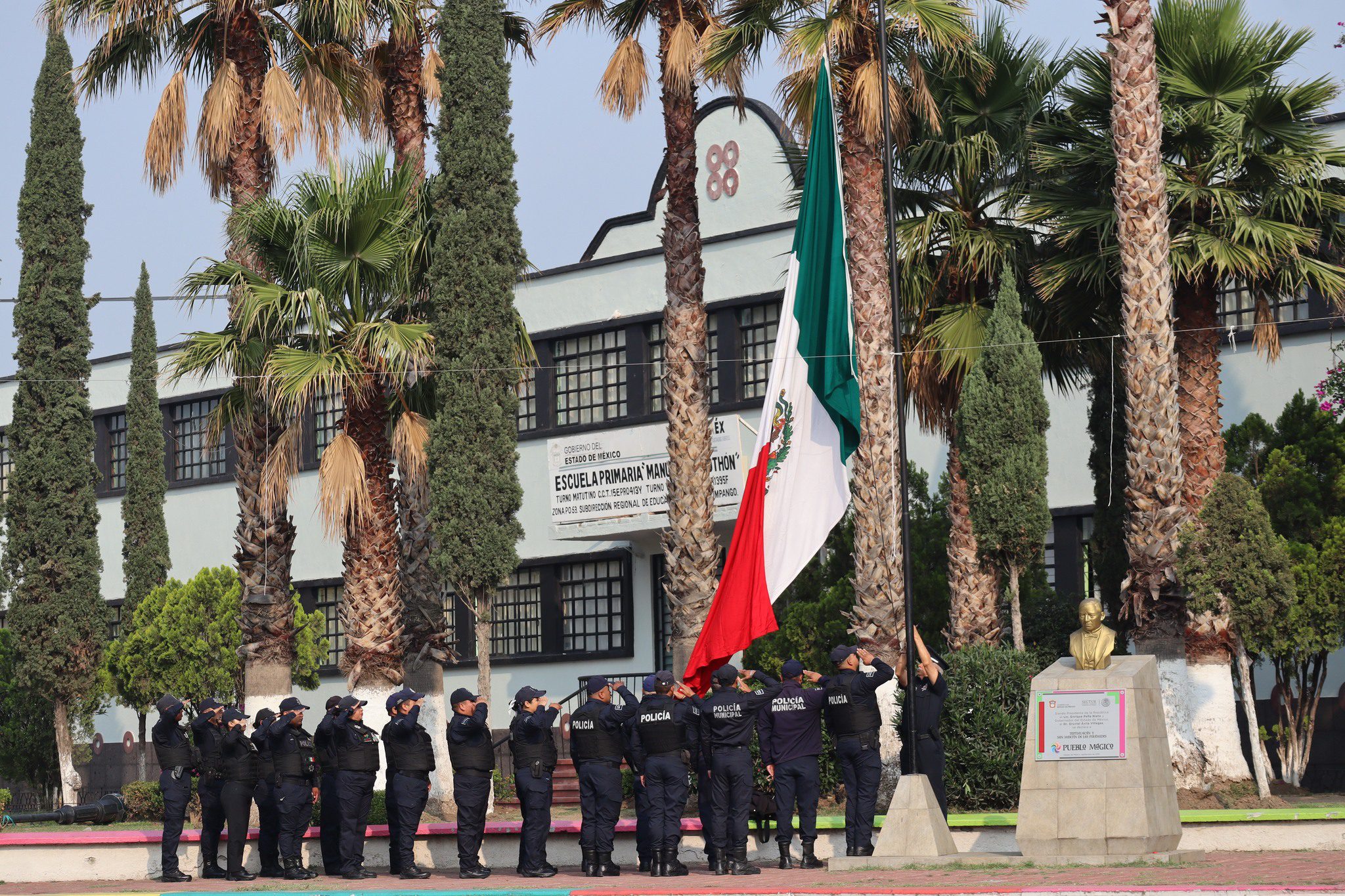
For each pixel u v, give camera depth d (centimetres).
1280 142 1967
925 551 2303
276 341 2100
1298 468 1958
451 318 2000
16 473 2764
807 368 1578
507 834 1680
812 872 1405
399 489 2245
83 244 2811
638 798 1534
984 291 2156
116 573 3716
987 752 1734
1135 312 1800
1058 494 2508
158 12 2220
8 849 1814
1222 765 1791
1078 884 1149
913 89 2012
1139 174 1797
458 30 2053
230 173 2194
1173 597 1784
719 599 1552
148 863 1772
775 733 1484
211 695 2652
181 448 3675
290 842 1616
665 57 2027
